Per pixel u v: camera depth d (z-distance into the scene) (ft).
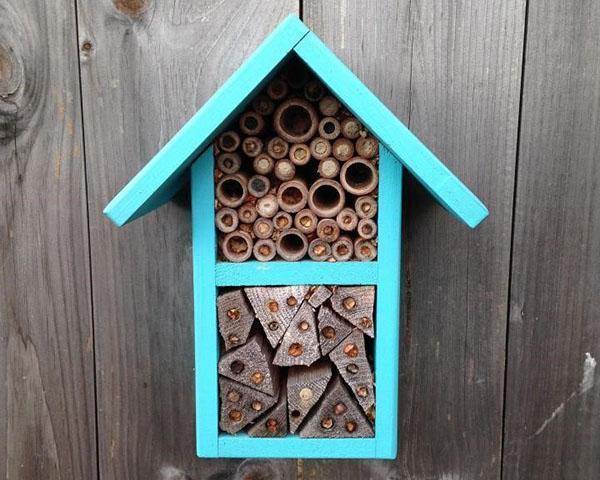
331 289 1.11
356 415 1.14
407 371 1.37
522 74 1.29
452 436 1.39
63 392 1.39
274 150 1.10
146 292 1.36
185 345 1.37
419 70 1.29
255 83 0.98
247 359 1.13
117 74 1.30
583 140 1.31
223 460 1.41
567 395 1.38
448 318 1.36
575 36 1.28
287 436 1.15
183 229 1.34
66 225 1.34
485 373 1.37
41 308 1.37
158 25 1.29
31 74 1.31
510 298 1.35
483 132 1.30
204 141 1.00
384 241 1.09
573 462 1.39
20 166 1.33
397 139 0.99
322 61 0.98
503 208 1.33
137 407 1.39
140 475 1.41
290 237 1.19
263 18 1.28
